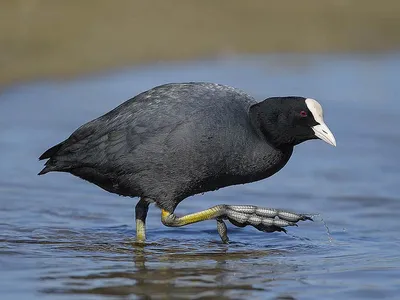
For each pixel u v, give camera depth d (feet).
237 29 96.63
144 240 37.58
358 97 72.54
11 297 28.07
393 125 63.41
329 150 57.11
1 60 76.43
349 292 29.60
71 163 36.78
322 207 44.14
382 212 43.21
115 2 97.55
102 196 45.34
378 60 90.12
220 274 31.83
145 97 36.55
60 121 60.90
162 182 35.83
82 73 76.07
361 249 36.32
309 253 35.60
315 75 81.30
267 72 81.66
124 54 83.15
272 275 31.76
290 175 50.98
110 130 36.22
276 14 104.22
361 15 107.45
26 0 92.48
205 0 104.63
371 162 53.83
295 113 35.40
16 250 34.63
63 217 40.88
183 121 35.14
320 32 99.19
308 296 29.14
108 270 31.94
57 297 28.17
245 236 38.78
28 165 50.57
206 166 35.35
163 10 98.58
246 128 35.55
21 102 66.23
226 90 36.65
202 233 39.32
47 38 83.61
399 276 31.71
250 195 46.34
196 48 88.58
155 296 28.63
